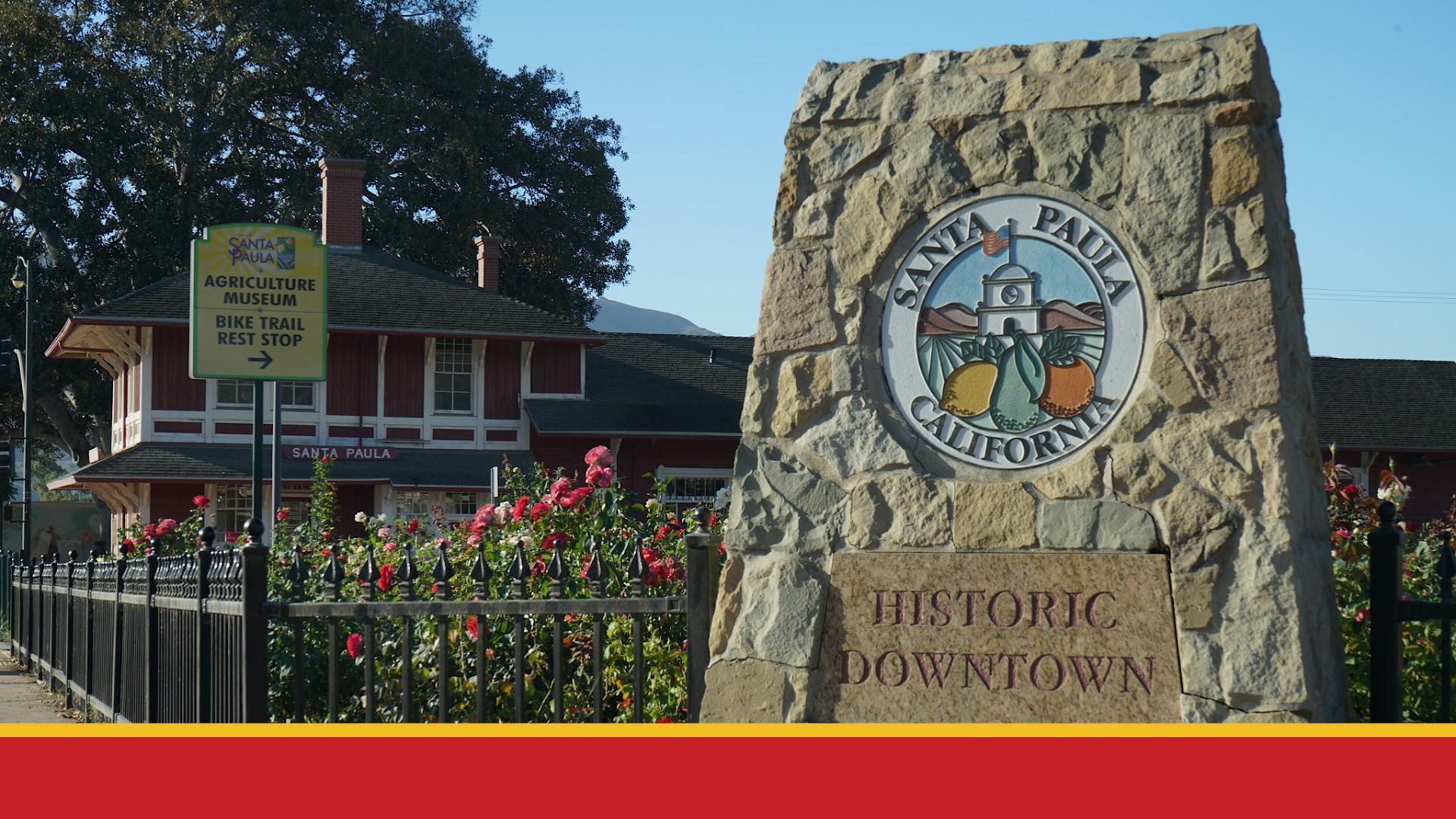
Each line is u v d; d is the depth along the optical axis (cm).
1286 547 409
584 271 3862
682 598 478
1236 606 411
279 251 1591
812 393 472
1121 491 430
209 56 3362
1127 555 425
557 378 2881
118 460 2492
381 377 2761
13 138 3209
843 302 473
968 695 433
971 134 463
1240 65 431
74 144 3291
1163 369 429
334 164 2988
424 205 3566
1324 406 3139
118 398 2942
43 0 3309
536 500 836
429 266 3553
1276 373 418
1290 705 398
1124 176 441
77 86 3238
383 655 661
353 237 2997
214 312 1562
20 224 3481
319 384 2711
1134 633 420
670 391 3045
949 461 454
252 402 2673
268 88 3516
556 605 485
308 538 973
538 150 3762
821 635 453
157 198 3322
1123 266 438
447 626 559
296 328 1593
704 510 505
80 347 2877
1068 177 448
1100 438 437
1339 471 648
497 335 2772
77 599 1083
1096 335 440
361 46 3484
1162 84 441
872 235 471
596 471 746
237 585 540
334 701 509
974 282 457
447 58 3600
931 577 445
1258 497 415
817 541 461
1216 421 422
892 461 457
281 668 676
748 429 480
